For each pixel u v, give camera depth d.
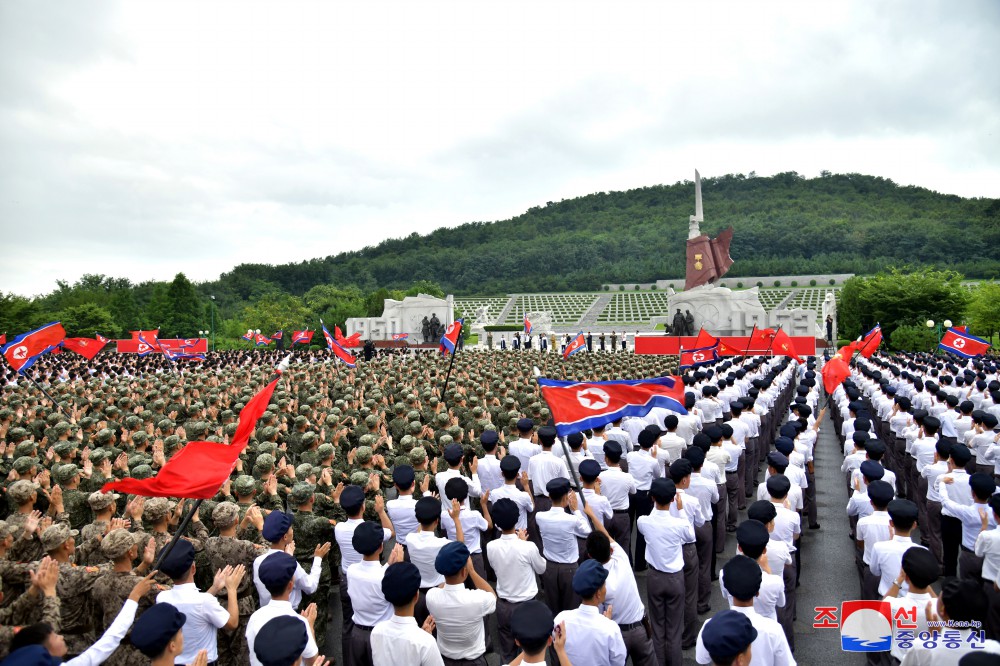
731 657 4.50
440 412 14.65
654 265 157.25
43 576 6.13
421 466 10.28
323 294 116.94
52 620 6.06
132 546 6.52
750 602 5.57
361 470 10.16
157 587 6.60
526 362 33.47
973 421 13.48
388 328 73.25
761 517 7.73
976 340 25.27
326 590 8.89
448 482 8.34
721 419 17.80
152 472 9.95
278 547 6.95
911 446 13.93
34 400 18.45
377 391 18.98
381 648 5.54
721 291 61.56
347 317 87.00
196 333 85.19
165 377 24.95
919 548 6.38
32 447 11.81
